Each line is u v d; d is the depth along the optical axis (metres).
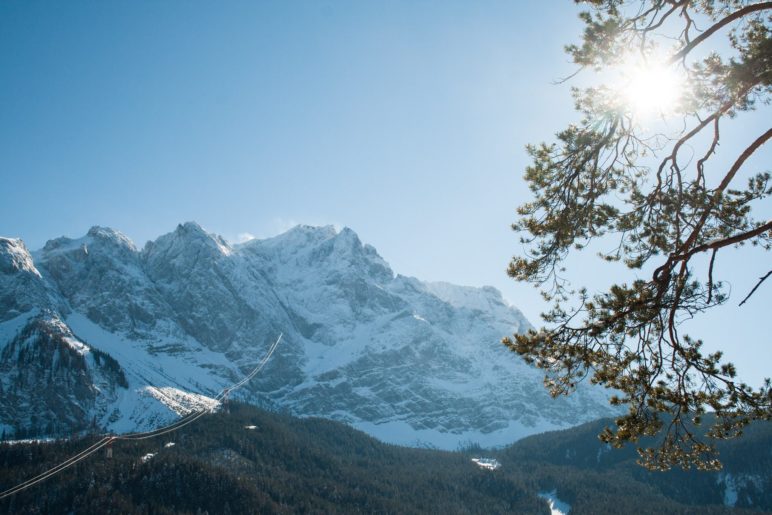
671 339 18.86
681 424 18.92
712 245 17.91
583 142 20.42
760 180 20.67
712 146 19.80
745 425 18.41
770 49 18.62
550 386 20.44
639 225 20.88
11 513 161.25
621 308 19.38
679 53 18.91
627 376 19.48
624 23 20.14
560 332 20.03
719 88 19.66
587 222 20.83
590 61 20.39
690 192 19.98
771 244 20.61
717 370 18.48
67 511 167.12
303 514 195.00
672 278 19.06
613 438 19.55
